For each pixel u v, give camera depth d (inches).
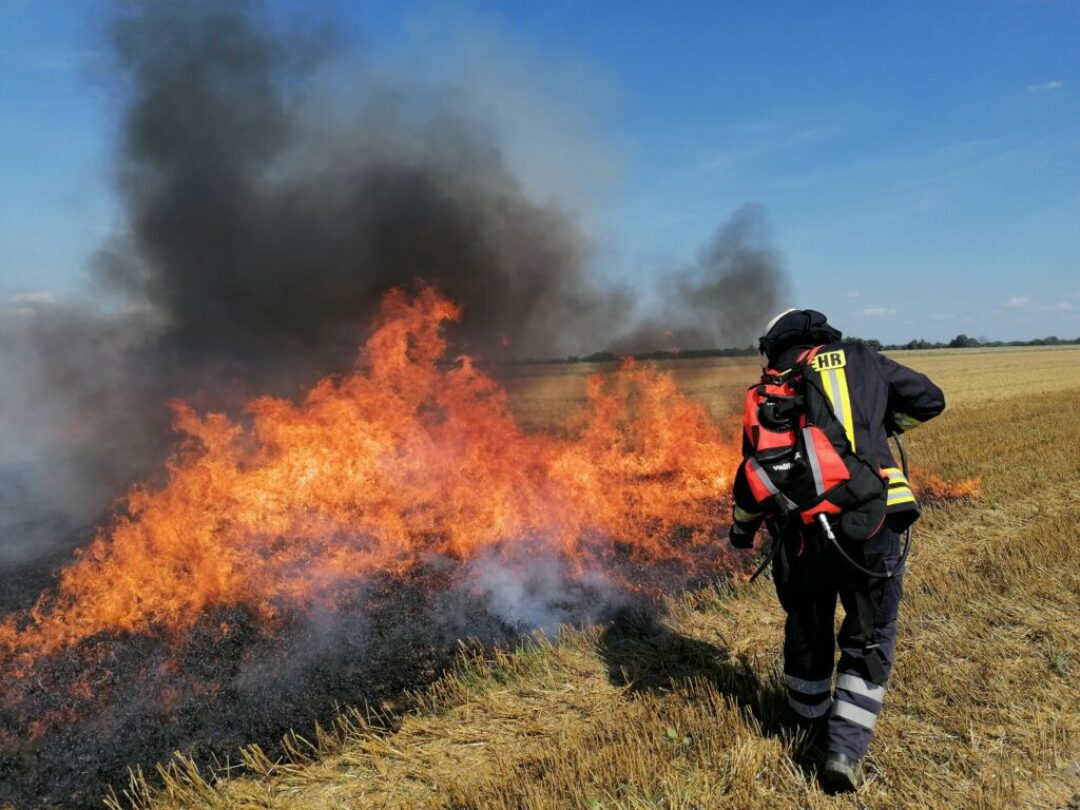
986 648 173.8
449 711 152.8
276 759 137.4
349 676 170.7
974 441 505.4
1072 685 154.9
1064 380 1235.2
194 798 125.0
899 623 190.7
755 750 129.4
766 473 128.6
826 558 125.1
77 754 140.4
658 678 164.6
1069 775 124.6
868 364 132.4
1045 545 247.3
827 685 133.0
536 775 126.5
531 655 176.6
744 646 179.3
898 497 125.4
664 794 119.6
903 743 134.9
